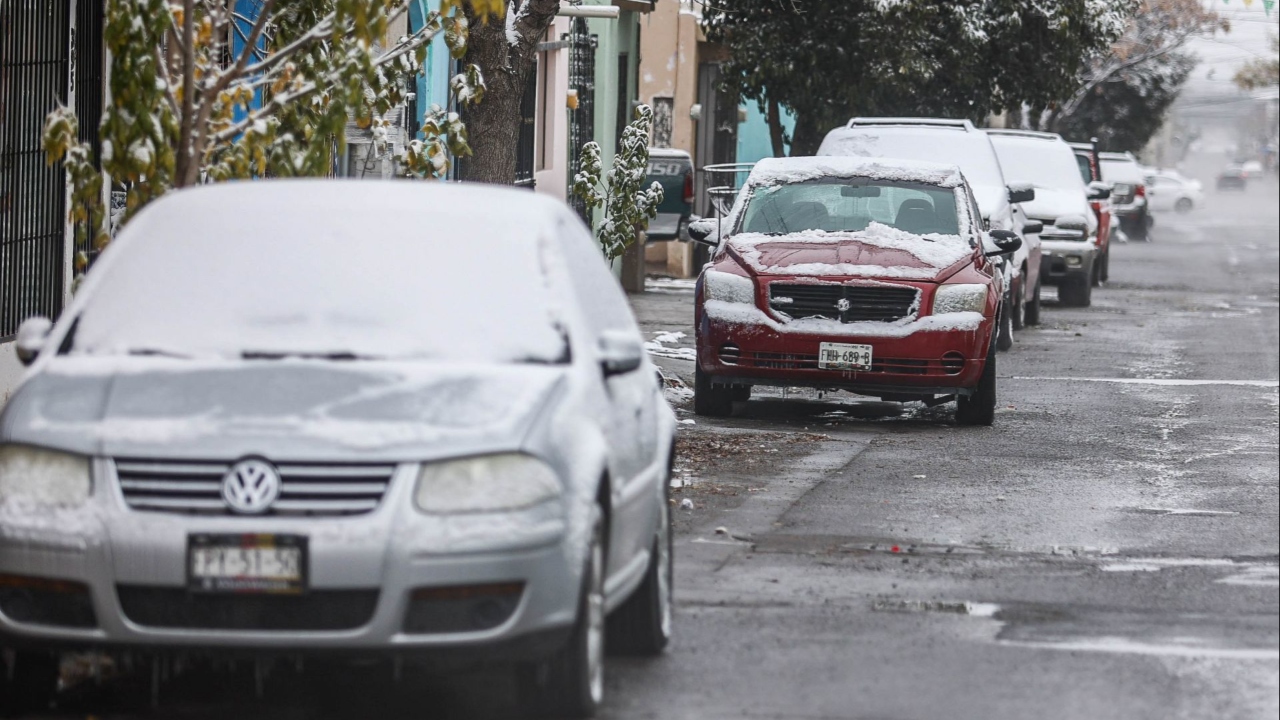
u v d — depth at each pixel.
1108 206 98.50
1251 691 19.09
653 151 79.44
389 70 30.94
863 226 43.72
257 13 41.12
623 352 18.62
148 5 23.77
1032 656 20.44
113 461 16.55
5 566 16.56
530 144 66.88
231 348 18.08
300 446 16.39
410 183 19.81
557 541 16.62
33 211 34.56
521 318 18.39
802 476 33.78
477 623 16.44
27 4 33.75
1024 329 69.06
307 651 16.23
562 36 66.44
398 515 16.20
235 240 18.97
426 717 17.80
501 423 16.83
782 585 24.12
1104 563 25.97
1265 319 75.44
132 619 16.42
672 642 20.92
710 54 96.19
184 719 17.67
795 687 19.00
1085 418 43.47
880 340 39.94
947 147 61.69
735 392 45.00
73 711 17.89
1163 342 64.38
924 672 19.67
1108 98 180.00
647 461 19.88
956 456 36.75
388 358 17.97
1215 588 24.33
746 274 40.94
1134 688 19.12
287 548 16.16
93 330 18.52
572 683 17.25
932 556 26.30
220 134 26.12
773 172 45.22
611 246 49.50
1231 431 41.47
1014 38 80.94
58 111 24.58
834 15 76.25
